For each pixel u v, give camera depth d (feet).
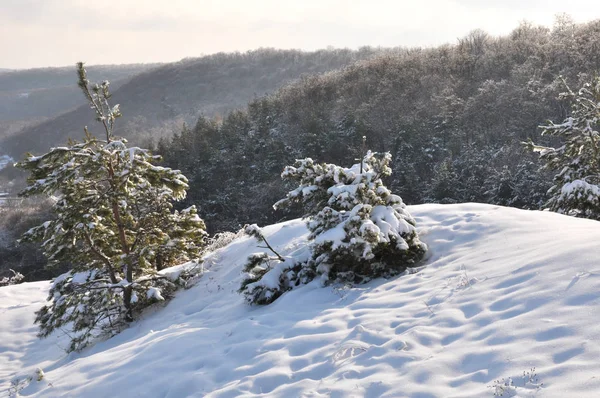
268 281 31.04
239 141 270.87
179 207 218.18
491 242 28.43
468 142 206.08
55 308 37.65
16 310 51.70
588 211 39.55
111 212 38.60
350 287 28.50
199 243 44.09
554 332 16.42
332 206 31.42
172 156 262.88
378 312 23.06
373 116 259.60
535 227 28.96
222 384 20.33
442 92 252.01
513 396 13.80
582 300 17.71
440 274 26.03
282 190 200.75
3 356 41.88
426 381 16.07
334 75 371.97
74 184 36.29
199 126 306.14
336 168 32.50
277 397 17.79
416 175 185.47
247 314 29.89
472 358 16.66
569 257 21.34
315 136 233.14
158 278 40.70
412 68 313.53
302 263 32.01
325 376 18.49
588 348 14.98
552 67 235.40
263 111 305.32
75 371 27.71
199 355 23.89
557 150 45.29
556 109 200.23
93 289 38.55
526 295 19.53
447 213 35.94
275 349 21.94
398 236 28.58
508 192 154.30
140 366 24.67
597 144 43.01
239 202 211.41
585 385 13.30
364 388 16.62
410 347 18.53
